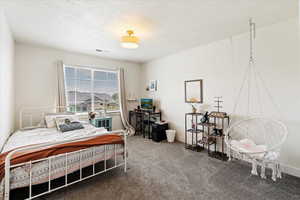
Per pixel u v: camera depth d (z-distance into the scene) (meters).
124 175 2.23
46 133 2.64
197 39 3.00
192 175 2.25
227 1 1.78
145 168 2.46
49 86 3.53
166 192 1.85
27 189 1.86
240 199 1.73
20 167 1.50
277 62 2.34
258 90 2.55
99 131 2.74
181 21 2.26
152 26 2.43
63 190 1.86
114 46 3.42
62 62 3.62
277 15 2.10
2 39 1.93
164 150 3.29
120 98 4.64
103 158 2.10
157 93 4.60
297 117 2.17
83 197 1.74
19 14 2.07
